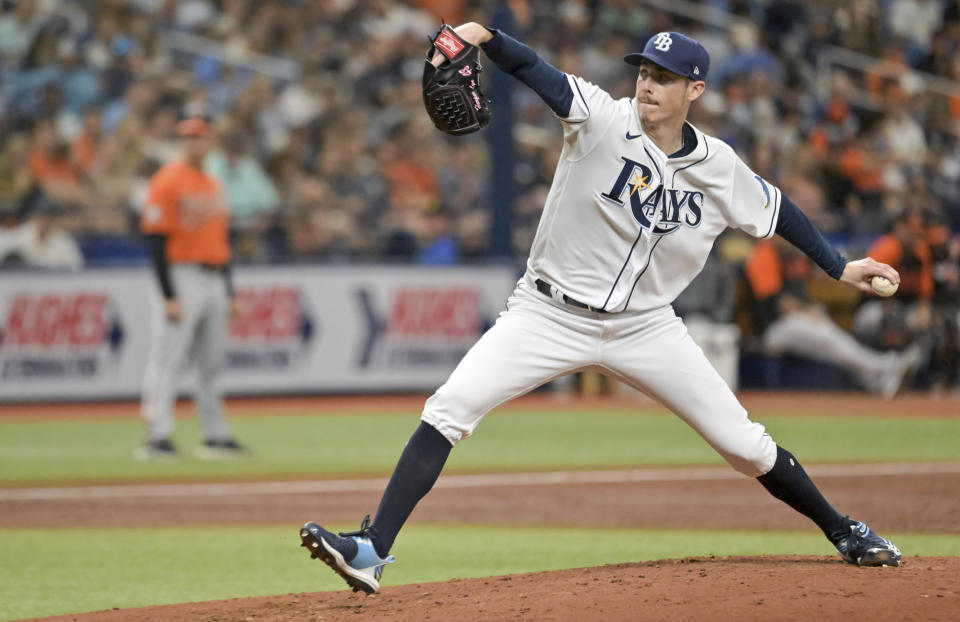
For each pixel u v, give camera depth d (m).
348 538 15.81
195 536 26.25
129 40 60.62
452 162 61.12
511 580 17.36
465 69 15.80
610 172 15.94
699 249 16.66
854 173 64.19
